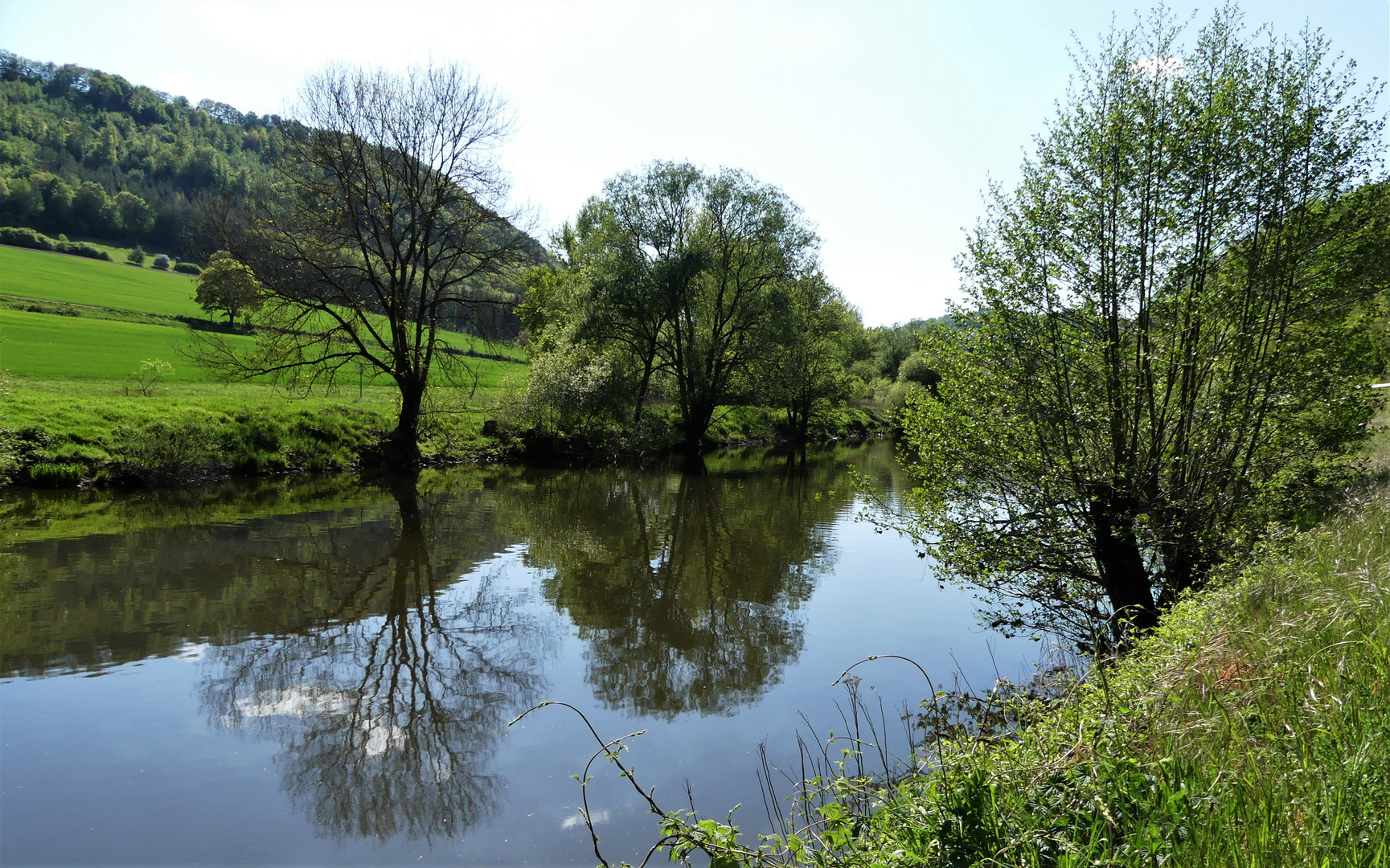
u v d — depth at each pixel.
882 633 11.39
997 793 3.31
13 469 18.91
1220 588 7.50
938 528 10.52
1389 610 4.55
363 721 8.36
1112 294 9.23
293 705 8.73
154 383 30.66
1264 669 4.25
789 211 35.06
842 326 51.00
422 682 9.52
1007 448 9.95
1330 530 7.98
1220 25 9.39
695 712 8.62
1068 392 9.49
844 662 10.14
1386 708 3.25
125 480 20.56
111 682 9.10
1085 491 9.56
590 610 12.64
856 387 54.31
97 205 110.56
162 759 7.38
